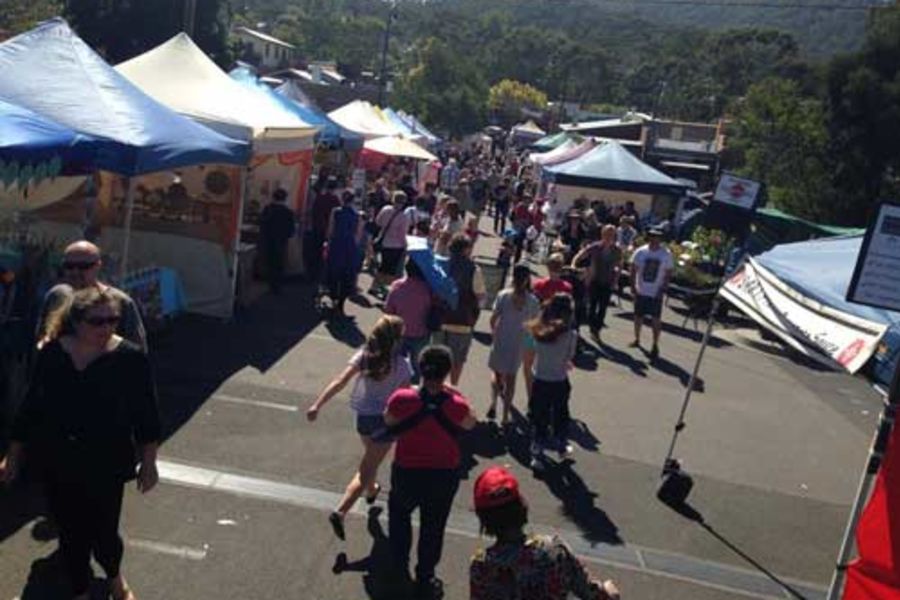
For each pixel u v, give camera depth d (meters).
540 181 27.05
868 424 12.01
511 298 8.76
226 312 11.69
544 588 3.52
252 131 11.51
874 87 33.75
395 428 5.20
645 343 14.86
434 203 18.30
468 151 53.31
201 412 8.20
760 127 36.47
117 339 4.42
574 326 8.55
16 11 30.28
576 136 36.50
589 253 13.96
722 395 12.19
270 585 5.44
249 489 6.73
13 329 6.68
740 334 17.06
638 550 6.76
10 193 7.55
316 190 16.19
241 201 11.60
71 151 7.35
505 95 94.62
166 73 12.32
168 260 11.65
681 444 9.61
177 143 8.63
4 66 8.35
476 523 6.67
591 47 117.38
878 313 5.66
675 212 25.02
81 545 4.56
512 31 119.06
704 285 18.95
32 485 6.17
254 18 130.88
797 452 10.07
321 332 11.89
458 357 8.92
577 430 9.52
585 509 7.39
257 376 9.52
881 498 4.11
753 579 6.60
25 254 7.16
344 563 5.82
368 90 62.62
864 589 4.16
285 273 15.44
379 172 25.25
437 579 5.74
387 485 7.15
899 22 34.31
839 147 35.03
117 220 11.45
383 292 14.91
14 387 6.67
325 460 7.49
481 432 8.88
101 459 4.33
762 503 8.20
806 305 6.19
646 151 52.66
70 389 4.25
